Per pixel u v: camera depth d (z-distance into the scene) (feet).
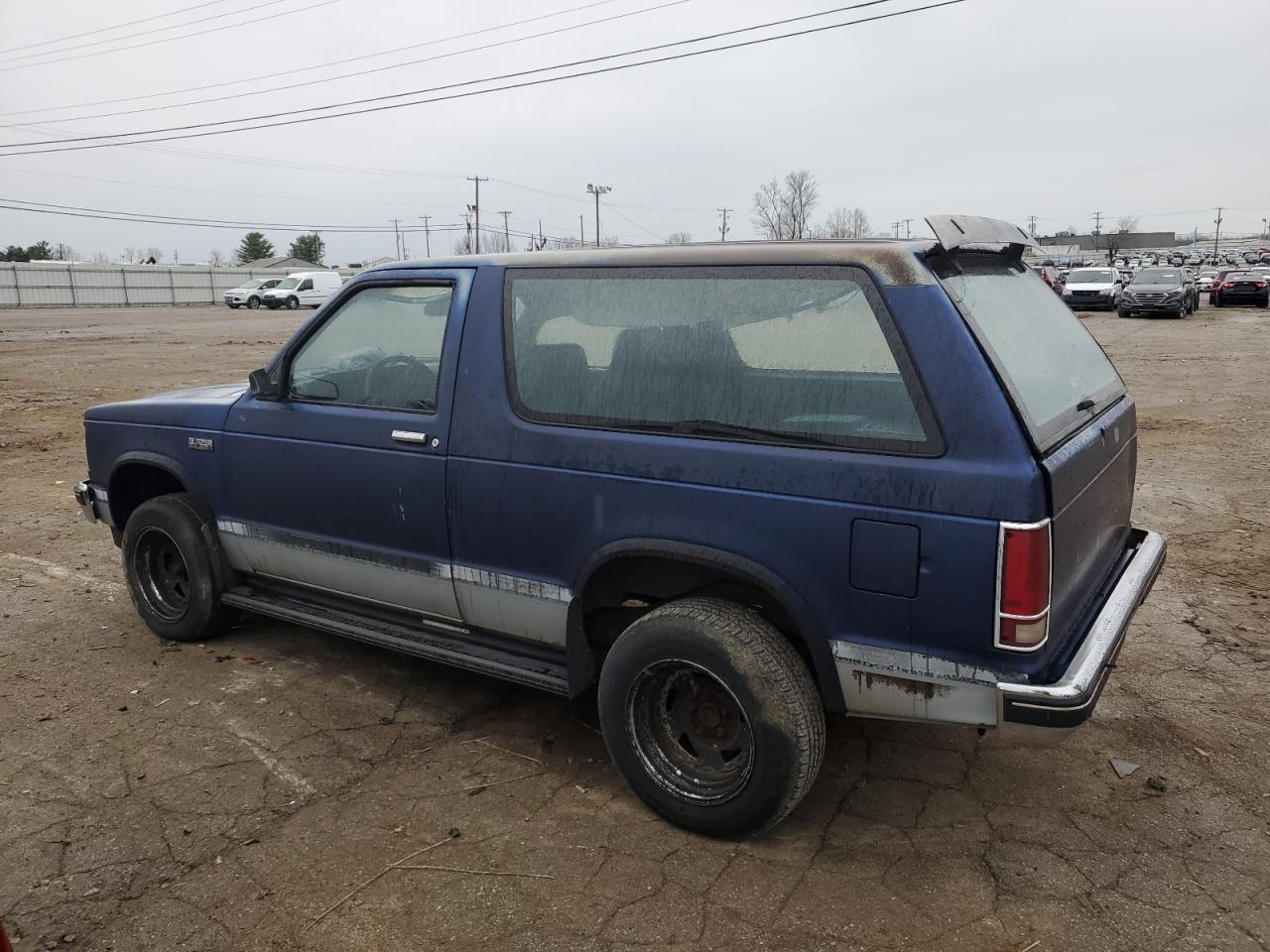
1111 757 12.19
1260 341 68.49
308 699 13.99
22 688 14.29
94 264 179.93
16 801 11.23
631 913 9.28
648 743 10.77
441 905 9.43
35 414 41.16
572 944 8.87
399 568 12.88
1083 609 10.39
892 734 12.91
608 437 10.68
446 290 12.39
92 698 13.97
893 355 9.21
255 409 14.26
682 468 10.16
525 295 11.66
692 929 9.04
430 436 12.13
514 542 11.57
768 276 10.03
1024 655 8.73
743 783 10.04
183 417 15.31
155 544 16.11
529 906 9.40
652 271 10.76
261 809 11.10
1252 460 29.30
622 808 11.14
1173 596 17.80
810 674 9.96
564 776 11.87
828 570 9.43
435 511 12.22
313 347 13.75
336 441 13.15
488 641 12.56
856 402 9.37
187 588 15.89
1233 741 12.55
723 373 10.16
